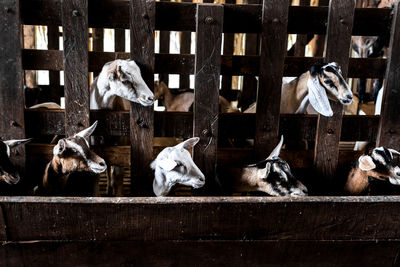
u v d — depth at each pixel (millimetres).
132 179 2707
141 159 2672
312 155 2887
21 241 1954
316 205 2018
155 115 2670
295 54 4688
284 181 2439
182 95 4320
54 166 2334
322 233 2078
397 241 2121
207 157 2670
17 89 2512
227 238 2057
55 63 2607
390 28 2689
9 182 2238
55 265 2035
